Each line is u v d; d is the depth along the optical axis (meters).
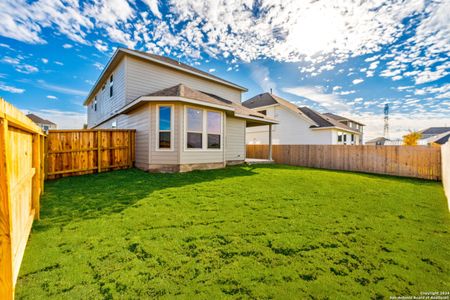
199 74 11.57
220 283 1.89
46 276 1.93
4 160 1.42
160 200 4.27
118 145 8.15
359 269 2.13
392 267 2.17
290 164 12.62
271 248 2.50
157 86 10.31
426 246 2.61
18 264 1.89
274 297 1.74
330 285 1.89
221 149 9.02
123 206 3.89
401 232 3.00
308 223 3.26
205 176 6.88
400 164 8.83
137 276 1.96
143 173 7.27
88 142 7.26
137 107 8.46
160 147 7.71
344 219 3.46
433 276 2.04
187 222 3.21
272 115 18.91
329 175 7.91
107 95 12.31
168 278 1.95
